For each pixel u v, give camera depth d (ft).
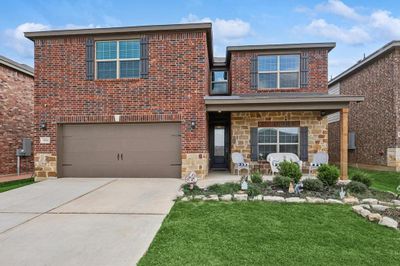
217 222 17.42
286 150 39.73
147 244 14.33
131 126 34.53
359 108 54.19
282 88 41.34
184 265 12.03
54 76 34.45
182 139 33.65
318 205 21.33
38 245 14.30
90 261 12.56
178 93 33.71
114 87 34.14
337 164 57.67
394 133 43.16
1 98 40.81
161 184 29.71
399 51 42.98
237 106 34.45
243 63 41.91
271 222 17.49
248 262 12.35
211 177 35.53
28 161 46.11
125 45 34.65
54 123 34.37
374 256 13.08
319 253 13.32
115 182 31.01
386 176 40.47
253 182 28.40
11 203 22.56
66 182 31.19
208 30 34.17
